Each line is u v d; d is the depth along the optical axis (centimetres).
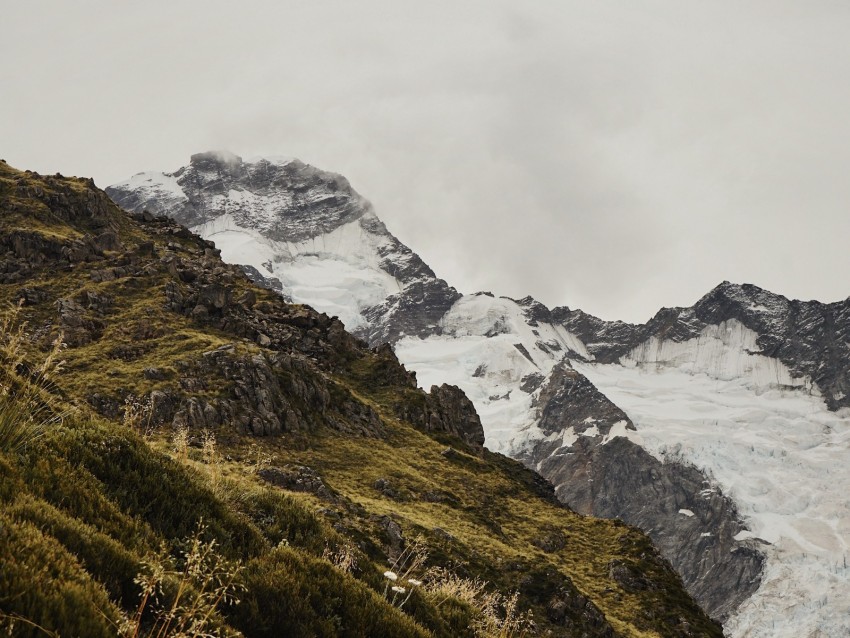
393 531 5281
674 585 7500
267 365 7950
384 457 8156
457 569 5259
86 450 1375
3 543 880
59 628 804
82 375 6806
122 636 849
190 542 1274
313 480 5584
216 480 1769
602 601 6806
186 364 7512
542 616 5619
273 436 7312
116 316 8481
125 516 1230
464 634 1670
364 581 1606
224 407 7062
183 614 887
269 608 1235
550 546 7638
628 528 8462
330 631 1265
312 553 1605
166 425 6400
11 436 1282
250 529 1489
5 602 795
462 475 8606
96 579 974
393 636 1356
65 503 1173
